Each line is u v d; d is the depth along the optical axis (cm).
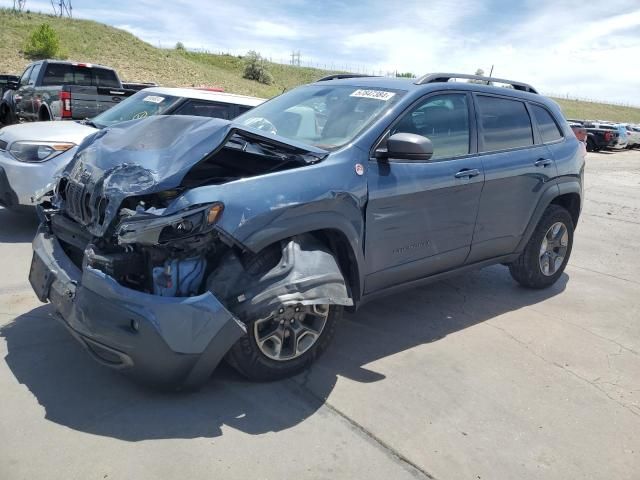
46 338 389
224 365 365
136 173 322
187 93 801
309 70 8694
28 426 291
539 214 517
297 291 317
